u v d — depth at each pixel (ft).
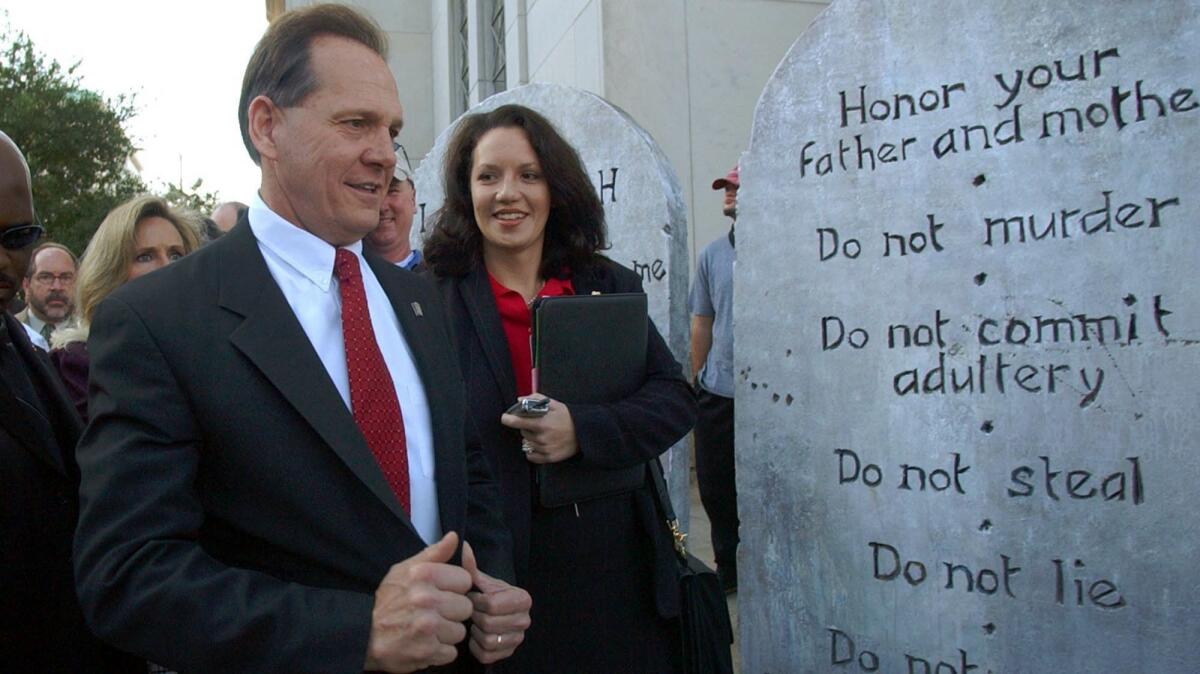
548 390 7.36
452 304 7.84
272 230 4.96
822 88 9.61
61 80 63.10
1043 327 8.26
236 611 4.07
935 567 8.94
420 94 43.86
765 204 10.09
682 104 21.44
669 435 7.65
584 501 7.40
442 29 41.32
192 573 4.09
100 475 4.20
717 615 7.70
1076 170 8.05
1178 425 7.59
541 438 7.02
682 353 11.03
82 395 7.49
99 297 8.79
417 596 4.11
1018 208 8.39
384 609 4.14
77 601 5.53
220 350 4.48
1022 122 8.34
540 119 8.14
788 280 9.93
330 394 4.60
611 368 7.64
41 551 5.33
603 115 11.46
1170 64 7.56
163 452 4.27
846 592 9.56
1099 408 7.97
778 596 10.11
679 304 11.03
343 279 5.08
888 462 9.24
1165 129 7.61
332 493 4.52
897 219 9.14
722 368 14.20
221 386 4.43
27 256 5.57
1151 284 7.70
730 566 14.53
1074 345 8.09
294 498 4.45
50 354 7.83
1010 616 8.48
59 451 5.55
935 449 8.92
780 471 10.04
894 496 9.20
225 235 5.01
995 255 8.52
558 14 24.20
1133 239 7.78
